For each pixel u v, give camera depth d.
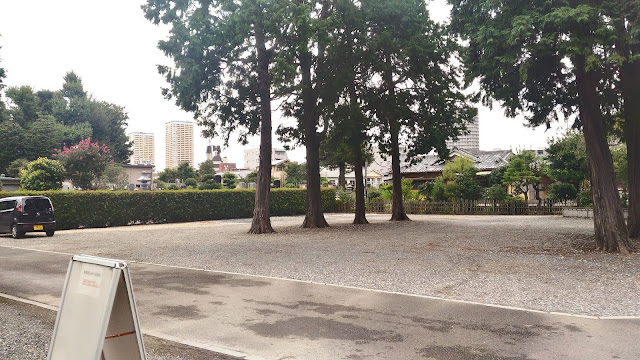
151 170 59.09
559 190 29.50
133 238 17.48
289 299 7.02
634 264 9.68
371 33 19.38
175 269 10.02
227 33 15.95
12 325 5.72
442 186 32.72
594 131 12.02
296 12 15.51
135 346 3.16
